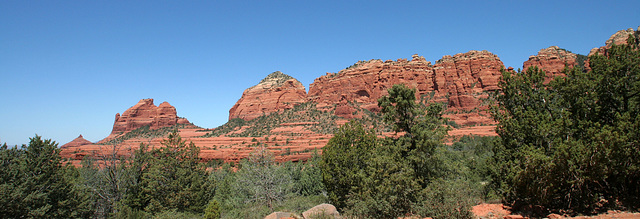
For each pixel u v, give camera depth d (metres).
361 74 143.88
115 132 195.62
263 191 34.44
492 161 21.56
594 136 16.05
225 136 127.88
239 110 168.00
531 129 19.66
